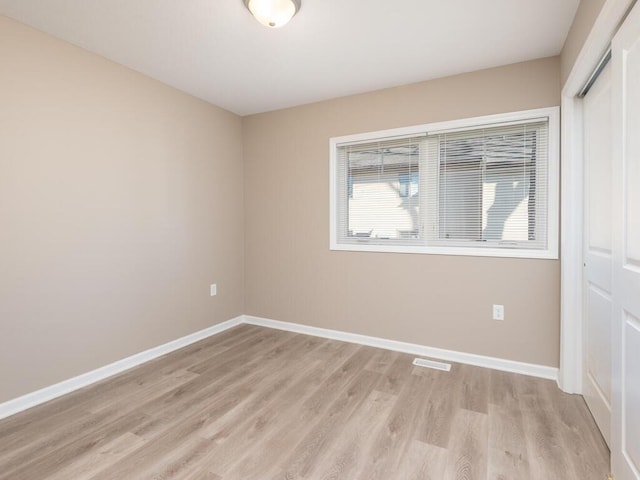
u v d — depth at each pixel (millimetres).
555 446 1729
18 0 1838
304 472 1558
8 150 1997
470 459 1640
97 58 2439
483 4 1893
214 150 3451
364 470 1570
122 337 2645
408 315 2988
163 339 2973
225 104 3434
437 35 2199
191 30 2146
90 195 2412
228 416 2008
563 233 2217
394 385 2387
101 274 2494
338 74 2760
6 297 2006
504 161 2631
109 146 2523
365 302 3178
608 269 1698
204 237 3361
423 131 2871
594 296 1934
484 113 2646
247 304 3861
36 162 2119
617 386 1445
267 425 1918
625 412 1372
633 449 1302
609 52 1620
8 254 2008
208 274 3414
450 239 2844
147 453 1683
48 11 1939
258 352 3004
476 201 2738
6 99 1983
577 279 2186
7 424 1922
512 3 1881
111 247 2557
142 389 2338
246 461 1628
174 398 2217
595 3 1579
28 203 2088
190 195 3199
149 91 2807
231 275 3697
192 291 3244
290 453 1686
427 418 1980
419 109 2883
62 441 1773
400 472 1557
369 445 1744
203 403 2154
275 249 3650
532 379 2467
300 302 3521
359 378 2496
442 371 2607
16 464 1604
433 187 2891
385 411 2055
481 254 2684
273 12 1839
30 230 2100
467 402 2152
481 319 2705
